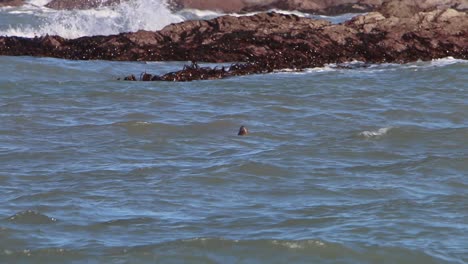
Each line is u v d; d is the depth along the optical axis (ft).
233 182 159.02
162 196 151.02
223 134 198.29
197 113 220.43
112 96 241.35
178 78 280.31
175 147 186.50
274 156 175.83
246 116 216.74
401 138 193.06
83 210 143.43
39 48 333.83
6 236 132.16
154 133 198.49
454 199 149.28
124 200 148.77
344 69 302.04
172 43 335.26
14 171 166.50
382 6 348.18
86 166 170.60
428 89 253.85
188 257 126.11
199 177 160.97
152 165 169.99
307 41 323.78
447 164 169.27
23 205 145.69
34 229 135.13
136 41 335.47
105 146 186.29
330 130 203.21
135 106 229.66
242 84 263.08
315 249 127.75
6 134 197.47
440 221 138.41
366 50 321.93
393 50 322.75
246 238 131.23
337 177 162.50
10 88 254.27
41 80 280.31
